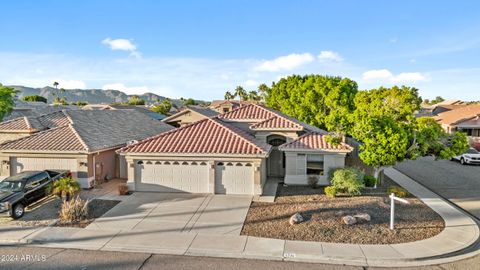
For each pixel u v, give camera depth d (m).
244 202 16.48
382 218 13.88
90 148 19.31
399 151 17.11
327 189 17.30
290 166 20.31
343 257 10.59
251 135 23.44
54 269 9.86
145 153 18.09
